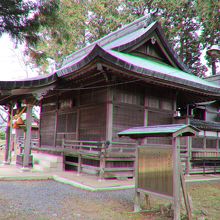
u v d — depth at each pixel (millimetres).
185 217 4625
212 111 14516
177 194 4203
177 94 11727
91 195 6234
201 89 10328
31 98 9562
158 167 4625
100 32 26141
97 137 9430
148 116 10227
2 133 32938
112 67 7766
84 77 9414
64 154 10227
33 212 4578
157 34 11758
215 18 18578
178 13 23312
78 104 10828
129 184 7637
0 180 7762
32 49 10586
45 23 9383
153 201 5848
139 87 10117
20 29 8789
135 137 5207
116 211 4941
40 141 13797
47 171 9617
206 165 11492
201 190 7629
